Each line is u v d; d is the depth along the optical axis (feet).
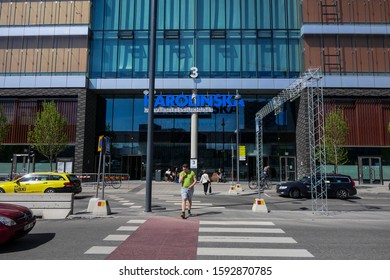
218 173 99.86
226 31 102.68
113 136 106.52
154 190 78.84
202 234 28.30
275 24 102.73
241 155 80.23
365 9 99.81
